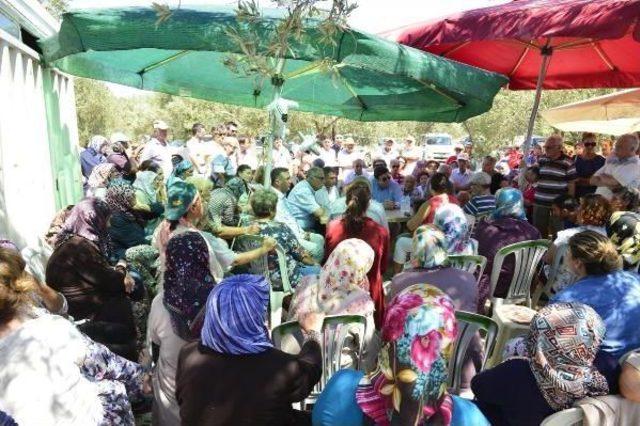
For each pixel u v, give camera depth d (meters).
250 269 4.44
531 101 25.28
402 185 11.06
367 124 38.44
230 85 6.31
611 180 6.15
